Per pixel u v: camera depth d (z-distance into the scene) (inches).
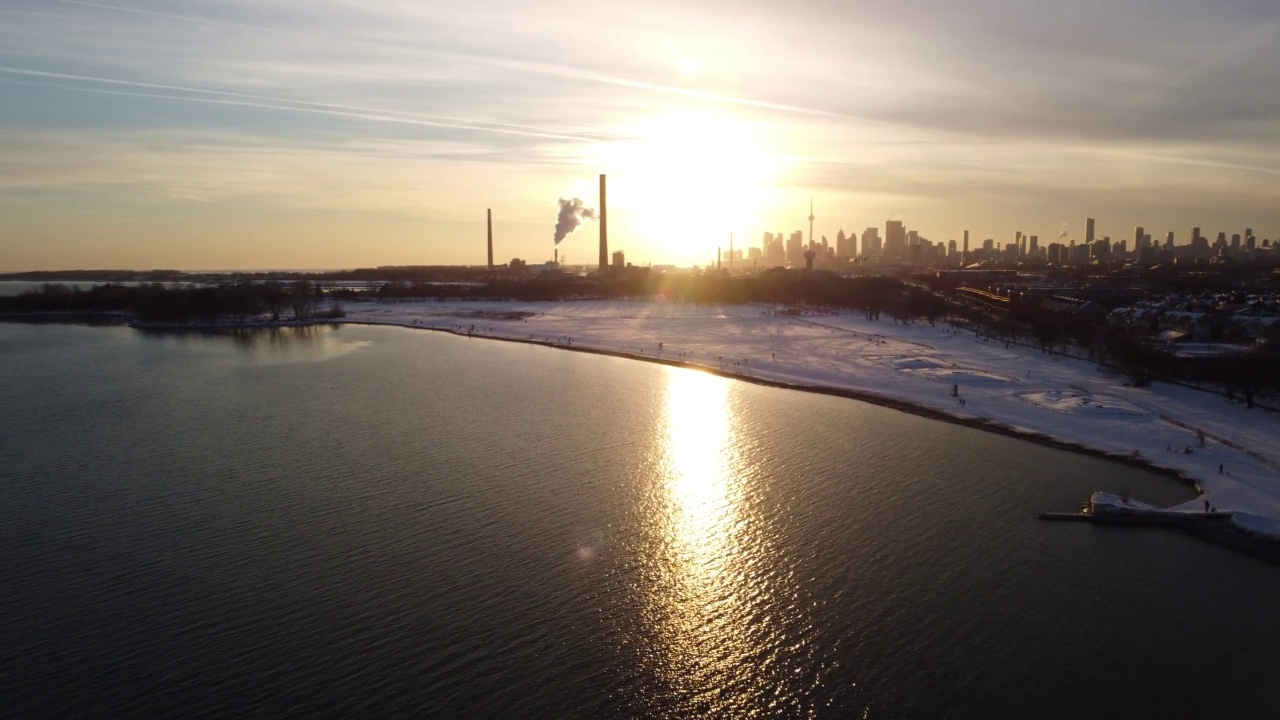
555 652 1416.1
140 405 3432.6
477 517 2021.4
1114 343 4020.7
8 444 2733.8
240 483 2279.8
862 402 3435.0
